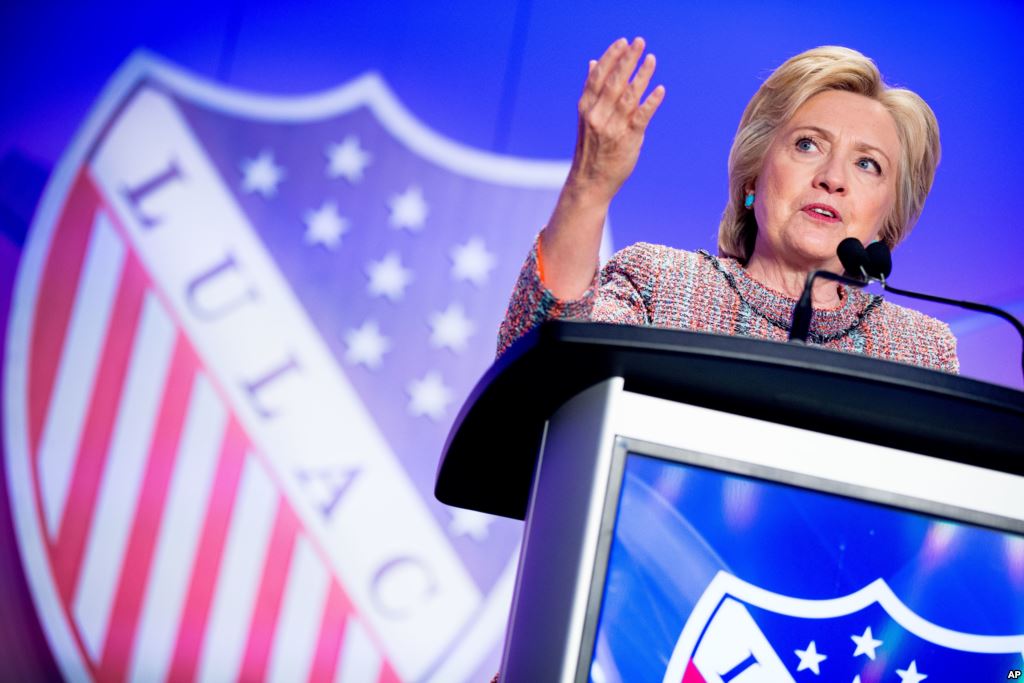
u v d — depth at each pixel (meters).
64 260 12.38
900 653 2.87
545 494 3.02
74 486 11.97
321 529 11.98
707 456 2.84
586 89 3.34
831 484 2.88
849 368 2.61
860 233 5.41
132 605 11.80
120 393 12.15
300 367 12.30
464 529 12.02
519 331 3.46
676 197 12.66
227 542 11.94
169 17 12.86
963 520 2.92
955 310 12.72
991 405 2.63
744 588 2.83
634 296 5.16
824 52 5.65
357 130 12.78
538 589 2.92
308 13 12.96
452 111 12.90
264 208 12.56
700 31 13.02
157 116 12.71
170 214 12.52
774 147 5.54
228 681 11.73
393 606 11.87
